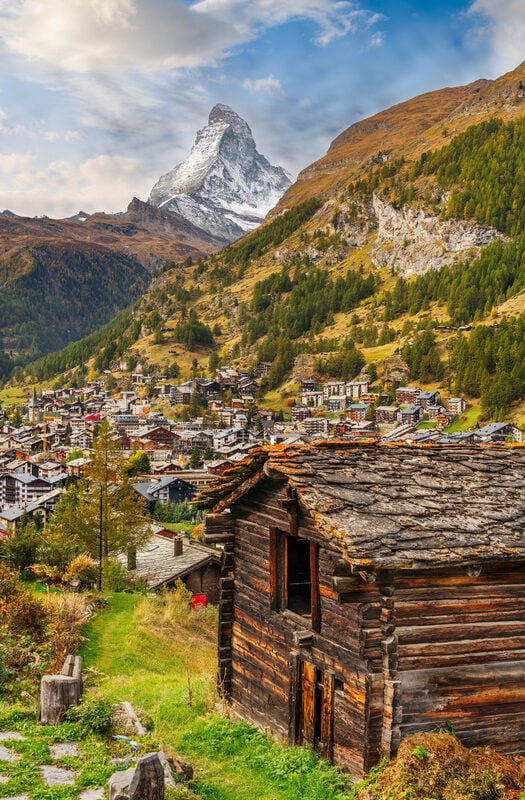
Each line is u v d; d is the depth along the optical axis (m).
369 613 9.95
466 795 8.77
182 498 108.88
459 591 10.37
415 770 9.10
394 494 10.89
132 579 40.34
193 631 29.98
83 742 9.56
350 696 10.12
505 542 10.23
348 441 12.74
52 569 31.67
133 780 7.27
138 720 10.63
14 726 10.07
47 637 18.31
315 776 10.07
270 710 12.34
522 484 12.20
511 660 10.53
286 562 12.42
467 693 10.24
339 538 9.55
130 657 21.97
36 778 8.32
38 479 125.25
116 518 43.31
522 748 10.47
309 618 11.59
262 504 12.86
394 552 9.46
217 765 11.17
